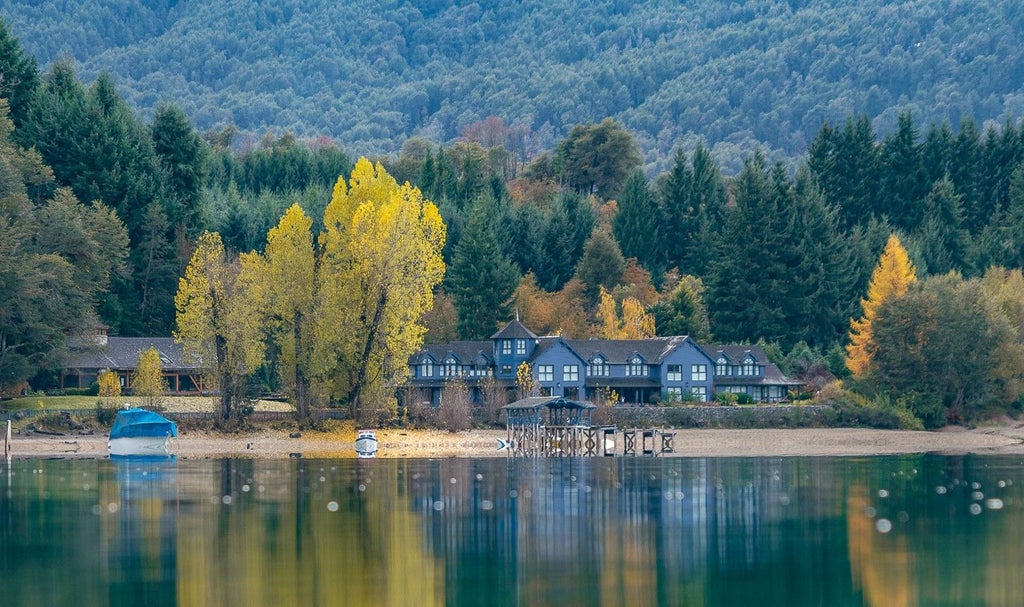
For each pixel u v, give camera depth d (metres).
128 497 166.88
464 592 111.94
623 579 117.00
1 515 150.00
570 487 182.00
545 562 123.94
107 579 116.06
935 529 143.00
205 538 135.38
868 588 114.12
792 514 153.88
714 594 111.69
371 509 156.62
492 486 183.25
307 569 120.50
